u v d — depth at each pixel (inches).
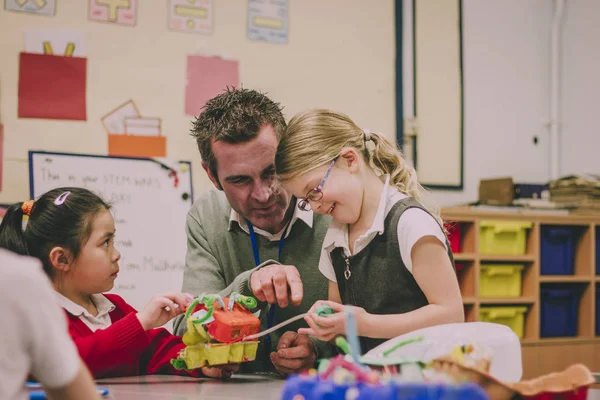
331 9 108.2
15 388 23.4
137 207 93.0
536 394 28.7
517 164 122.5
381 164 48.5
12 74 89.7
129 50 95.8
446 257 43.1
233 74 101.4
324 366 27.4
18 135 89.4
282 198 53.2
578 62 129.5
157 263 92.9
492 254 104.2
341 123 47.3
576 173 127.6
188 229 60.3
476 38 120.1
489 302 103.0
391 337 40.9
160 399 35.7
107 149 93.7
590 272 111.4
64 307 48.4
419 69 114.2
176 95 98.0
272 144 51.0
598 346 110.9
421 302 45.0
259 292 45.4
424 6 115.1
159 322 46.8
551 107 126.1
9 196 88.4
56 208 48.8
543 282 111.5
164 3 98.0
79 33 93.3
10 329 23.1
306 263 55.8
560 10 127.1
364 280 47.1
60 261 48.6
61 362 24.4
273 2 104.4
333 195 45.1
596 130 130.3
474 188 118.3
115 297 56.1
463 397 20.6
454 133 115.9
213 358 41.7
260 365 54.1
